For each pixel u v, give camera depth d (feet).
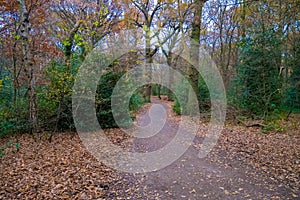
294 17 32.12
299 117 29.40
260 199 10.03
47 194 10.31
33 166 13.75
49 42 28.40
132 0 44.34
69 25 37.35
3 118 21.95
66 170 13.21
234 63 39.96
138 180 12.34
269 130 23.72
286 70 34.14
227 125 27.81
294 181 11.73
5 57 28.48
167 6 41.14
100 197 10.27
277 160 14.85
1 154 15.12
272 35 29.32
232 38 46.29
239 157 15.96
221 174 13.07
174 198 10.30
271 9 32.83
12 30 24.72
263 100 28.91
